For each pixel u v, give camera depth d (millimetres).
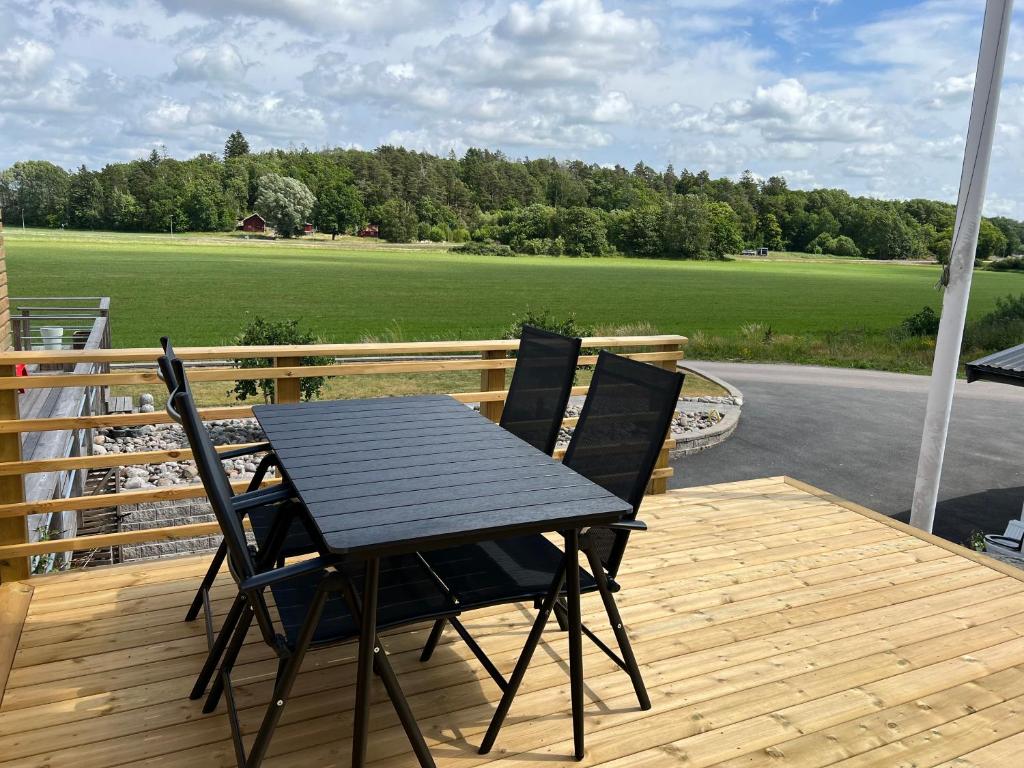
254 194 103250
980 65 4129
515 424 3252
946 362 4363
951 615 3088
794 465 8812
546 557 2438
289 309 38219
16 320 10180
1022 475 8680
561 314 38562
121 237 90750
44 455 5211
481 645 2717
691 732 2246
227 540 1811
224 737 2137
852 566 3562
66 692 2320
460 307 40719
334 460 2369
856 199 113688
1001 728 2330
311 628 1757
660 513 4238
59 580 3127
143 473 7793
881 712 2389
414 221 103438
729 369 17484
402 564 2328
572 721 2281
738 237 101312
